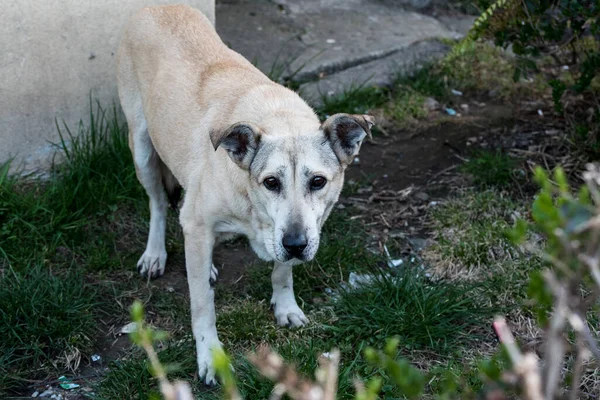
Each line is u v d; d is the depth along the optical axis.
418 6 8.00
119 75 4.41
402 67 6.81
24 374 3.64
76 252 4.50
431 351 3.77
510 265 4.32
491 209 4.89
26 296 3.89
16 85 4.81
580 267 1.57
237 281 4.40
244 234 3.60
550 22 5.25
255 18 7.35
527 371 1.37
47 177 5.06
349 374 3.53
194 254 3.61
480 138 5.89
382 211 5.05
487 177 5.21
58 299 3.95
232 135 3.22
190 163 3.70
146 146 4.30
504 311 4.00
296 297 4.21
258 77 3.92
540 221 1.58
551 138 5.73
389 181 5.39
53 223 4.53
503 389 1.70
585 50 5.45
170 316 4.07
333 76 6.60
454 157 5.66
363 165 5.57
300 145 3.24
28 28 4.73
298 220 3.17
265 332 3.89
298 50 6.84
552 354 1.52
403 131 6.03
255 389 3.39
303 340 3.84
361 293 4.08
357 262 4.48
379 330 3.84
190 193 3.65
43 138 5.03
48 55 4.86
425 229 4.86
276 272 3.94
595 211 1.53
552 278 1.58
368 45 7.07
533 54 5.52
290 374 1.51
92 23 4.95
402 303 3.99
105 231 4.70
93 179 4.93
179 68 3.98
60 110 5.04
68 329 3.82
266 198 3.27
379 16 7.72
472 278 4.32
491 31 5.55
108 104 5.21
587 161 5.30
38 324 3.86
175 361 3.67
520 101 6.41
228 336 3.88
